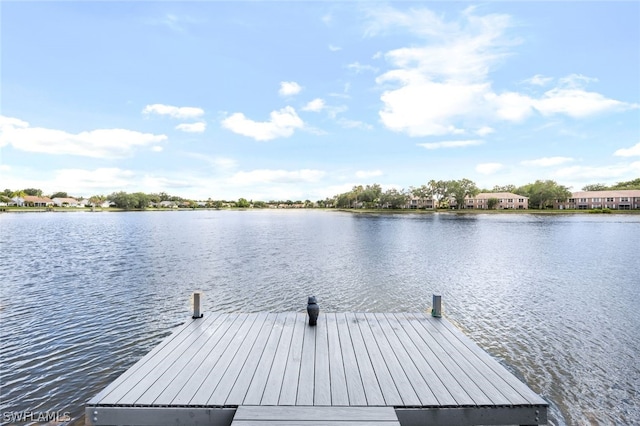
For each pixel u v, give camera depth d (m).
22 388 6.25
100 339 8.54
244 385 4.18
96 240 31.61
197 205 176.62
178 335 5.97
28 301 11.87
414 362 4.89
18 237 34.12
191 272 16.83
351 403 3.77
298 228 47.56
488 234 37.34
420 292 13.20
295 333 6.11
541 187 106.25
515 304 11.66
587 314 10.58
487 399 3.86
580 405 5.83
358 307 11.37
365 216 87.75
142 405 3.76
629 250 24.61
